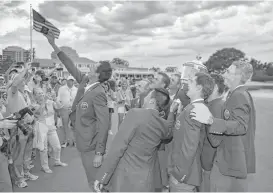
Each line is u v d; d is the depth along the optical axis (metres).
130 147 2.20
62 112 6.39
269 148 6.66
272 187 3.84
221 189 2.57
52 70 6.59
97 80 3.06
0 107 4.63
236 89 2.49
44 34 3.44
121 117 7.73
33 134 4.10
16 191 3.76
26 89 4.72
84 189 3.89
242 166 2.37
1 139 2.88
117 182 2.18
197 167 2.33
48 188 3.90
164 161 2.99
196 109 2.15
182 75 3.21
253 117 2.65
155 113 2.24
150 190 2.20
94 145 3.03
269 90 47.41
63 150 6.18
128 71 43.59
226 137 2.46
